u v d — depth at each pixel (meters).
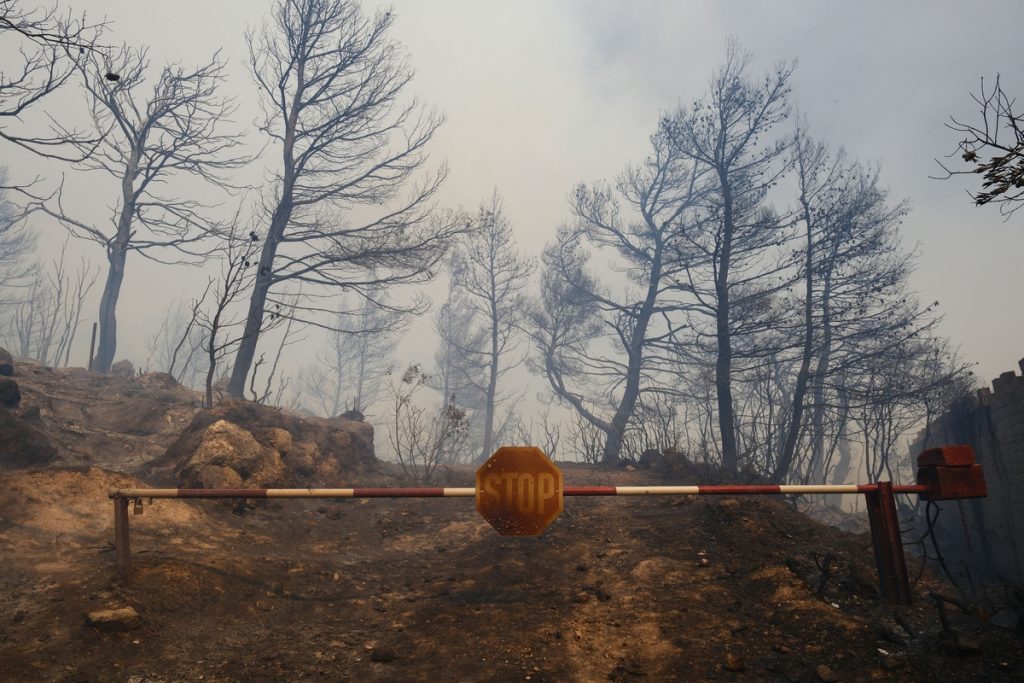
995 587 6.95
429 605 5.23
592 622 4.78
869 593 4.97
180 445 9.75
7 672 3.63
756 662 3.94
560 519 7.98
